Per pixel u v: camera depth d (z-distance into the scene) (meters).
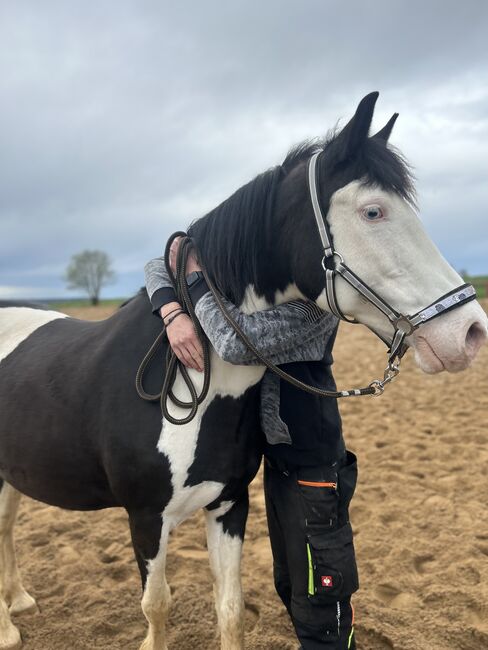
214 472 1.69
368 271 1.41
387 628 2.18
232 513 1.84
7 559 2.40
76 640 2.21
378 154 1.42
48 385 1.88
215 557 1.84
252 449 1.76
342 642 1.73
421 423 4.82
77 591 2.54
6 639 2.17
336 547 1.70
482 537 2.87
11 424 1.95
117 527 3.16
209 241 1.65
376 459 4.03
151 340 1.73
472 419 4.81
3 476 2.13
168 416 1.61
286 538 1.78
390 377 1.57
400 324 1.40
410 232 1.40
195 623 2.27
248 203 1.59
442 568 2.62
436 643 2.11
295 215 1.52
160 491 1.67
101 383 1.74
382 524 3.06
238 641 1.81
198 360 1.60
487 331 1.39
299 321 1.59
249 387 1.68
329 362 1.81
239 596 1.81
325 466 1.75
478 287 17.33
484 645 2.11
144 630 2.27
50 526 3.13
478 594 2.36
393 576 2.58
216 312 1.57
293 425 1.72
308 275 1.50
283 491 1.78
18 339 2.21
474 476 3.62
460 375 6.63
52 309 2.60
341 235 1.43
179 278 1.68
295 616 1.76
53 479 1.89
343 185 1.43
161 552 1.74
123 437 1.67
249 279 1.61
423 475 3.71
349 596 1.75
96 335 1.92
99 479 1.81
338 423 1.77
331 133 1.64
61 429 1.81
